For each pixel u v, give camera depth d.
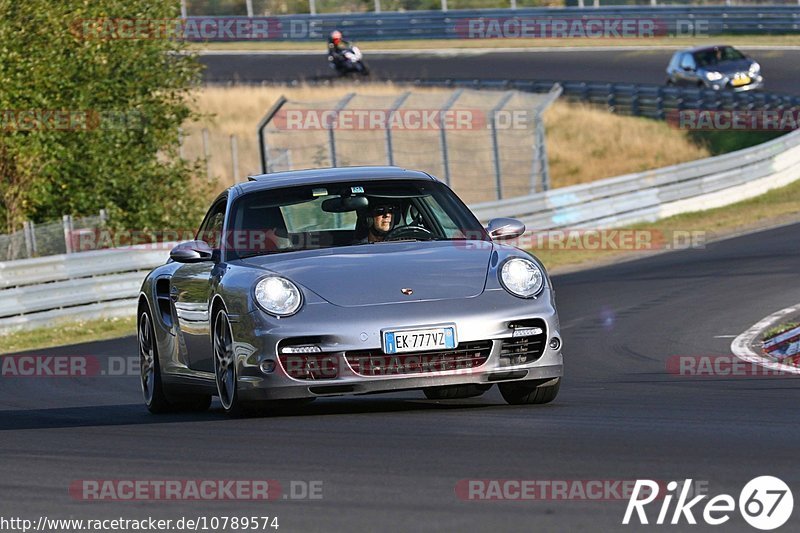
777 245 66.25
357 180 26.22
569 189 78.88
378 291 22.33
